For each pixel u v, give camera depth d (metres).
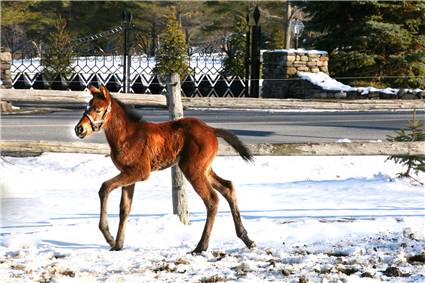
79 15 65.38
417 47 36.12
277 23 70.50
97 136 20.64
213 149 9.70
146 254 9.48
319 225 11.33
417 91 31.47
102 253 9.59
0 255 9.57
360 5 36.41
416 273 8.09
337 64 36.00
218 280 7.91
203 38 68.12
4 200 13.39
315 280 7.78
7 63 32.69
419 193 14.19
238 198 13.69
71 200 13.62
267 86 34.59
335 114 28.66
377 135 21.69
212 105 12.06
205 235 9.60
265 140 20.27
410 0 35.09
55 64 36.59
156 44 50.53
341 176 16.39
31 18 65.12
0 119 24.52
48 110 28.66
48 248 10.05
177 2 68.00
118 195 14.33
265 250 9.62
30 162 17.56
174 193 11.66
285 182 15.59
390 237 10.33
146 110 29.03
